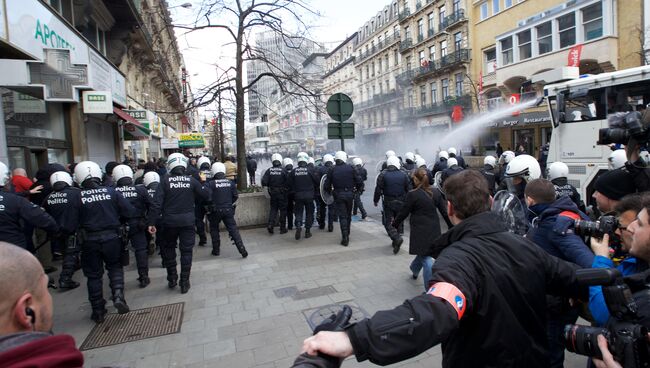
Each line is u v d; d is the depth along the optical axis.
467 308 1.42
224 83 11.03
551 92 8.91
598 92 8.11
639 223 1.69
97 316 4.63
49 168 6.74
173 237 5.64
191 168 9.98
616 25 20.75
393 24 47.91
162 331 4.33
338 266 6.40
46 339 0.97
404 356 1.23
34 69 6.70
